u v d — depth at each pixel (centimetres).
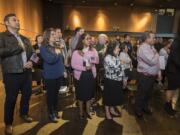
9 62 271
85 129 306
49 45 310
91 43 356
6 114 282
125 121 340
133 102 440
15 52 272
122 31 1260
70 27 1234
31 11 912
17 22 277
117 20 1262
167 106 372
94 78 344
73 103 422
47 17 1204
